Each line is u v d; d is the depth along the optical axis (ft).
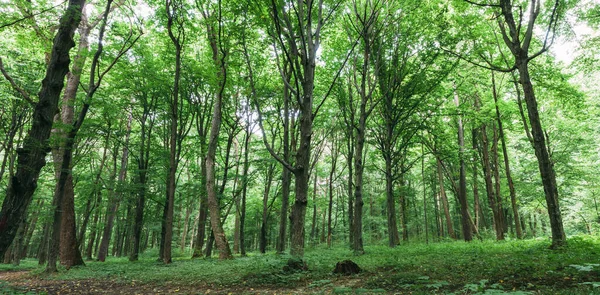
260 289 23.18
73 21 25.66
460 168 77.82
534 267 21.80
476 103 79.92
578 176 79.61
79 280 35.76
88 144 68.49
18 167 22.86
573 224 101.76
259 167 70.79
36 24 30.30
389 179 60.13
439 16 50.34
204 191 66.69
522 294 12.64
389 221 59.77
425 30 52.44
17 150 23.20
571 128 76.28
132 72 56.18
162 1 52.90
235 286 25.14
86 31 52.90
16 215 22.65
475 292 16.05
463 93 71.56
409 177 96.43
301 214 30.14
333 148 102.37
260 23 30.73
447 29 50.55
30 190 23.41
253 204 111.34
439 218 127.13
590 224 92.68
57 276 38.78
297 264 28.76
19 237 70.69
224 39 36.86
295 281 24.80
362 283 21.77
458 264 26.73
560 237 33.45
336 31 56.29
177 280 31.24
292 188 95.55
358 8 50.52
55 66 24.90
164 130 73.31
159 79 57.11
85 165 78.07
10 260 87.97
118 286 30.55
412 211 115.44
